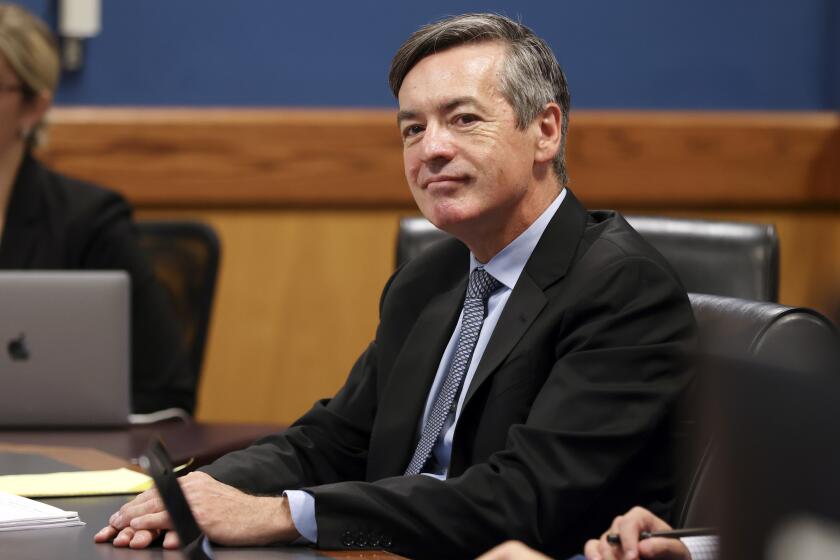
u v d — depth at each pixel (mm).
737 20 11211
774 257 5691
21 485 4504
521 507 3934
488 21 4559
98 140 10555
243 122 10711
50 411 5957
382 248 11039
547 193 4641
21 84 7629
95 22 10391
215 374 10969
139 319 7621
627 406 4086
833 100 11336
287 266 10969
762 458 1396
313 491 3879
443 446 4562
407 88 4551
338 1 10852
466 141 4445
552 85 4598
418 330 4848
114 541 3688
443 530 3879
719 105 11266
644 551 3424
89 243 7793
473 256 4824
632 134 11039
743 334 4172
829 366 1384
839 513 1314
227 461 4637
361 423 4980
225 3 10734
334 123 10805
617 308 4273
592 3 11039
